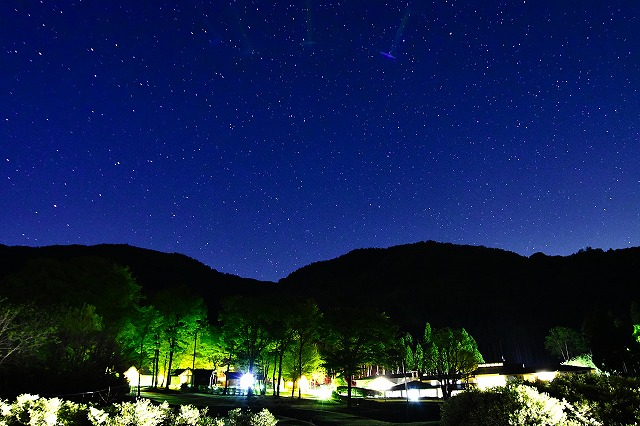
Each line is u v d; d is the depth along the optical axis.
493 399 8.63
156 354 54.38
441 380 53.06
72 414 9.09
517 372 52.81
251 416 12.51
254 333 51.41
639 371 41.97
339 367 42.03
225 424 12.31
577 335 83.50
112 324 35.56
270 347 54.62
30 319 22.92
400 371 70.38
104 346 25.17
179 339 54.09
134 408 9.39
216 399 41.22
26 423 8.07
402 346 68.69
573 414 8.49
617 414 8.72
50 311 27.23
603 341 44.28
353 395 58.56
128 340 41.38
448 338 55.28
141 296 43.91
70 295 33.50
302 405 40.06
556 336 86.12
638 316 58.19
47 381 19.80
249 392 46.53
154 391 47.12
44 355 22.05
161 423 9.88
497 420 8.12
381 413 34.78
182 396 42.25
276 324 50.94
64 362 22.17
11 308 22.73
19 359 20.38
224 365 74.94
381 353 42.06
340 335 42.31
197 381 65.56
